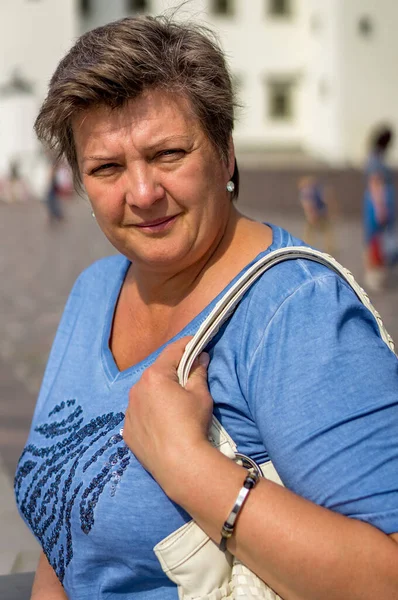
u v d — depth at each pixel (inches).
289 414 56.4
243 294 61.4
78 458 66.2
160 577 62.3
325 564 52.7
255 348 59.5
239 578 57.8
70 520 64.9
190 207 64.4
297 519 53.7
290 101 1777.8
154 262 66.2
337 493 54.3
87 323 78.7
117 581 63.6
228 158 66.7
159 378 59.9
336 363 56.4
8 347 344.5
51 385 77.8
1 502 164.7
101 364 72.9
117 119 62.7
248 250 67.7
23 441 219.8
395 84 1552.7
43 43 1322.6
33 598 76.5
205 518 55.9
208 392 60.5
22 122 1112.2
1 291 477.4
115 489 61.9
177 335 66.4
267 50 1753.2
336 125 1569.9
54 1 1316.4
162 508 60.3
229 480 55.5
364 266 545.0
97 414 68.8
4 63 1318.9
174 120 62.5
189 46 62.7
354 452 54.4
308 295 59.2
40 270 550.0
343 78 1551.4
